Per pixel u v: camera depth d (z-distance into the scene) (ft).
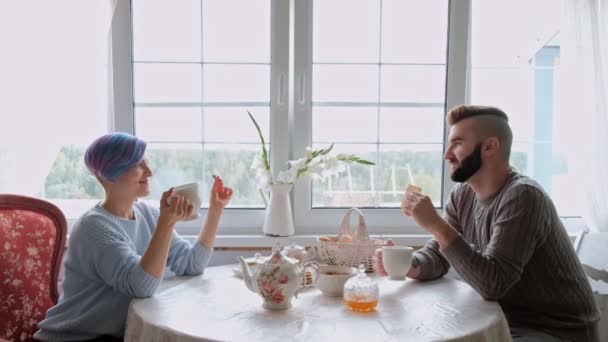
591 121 6.22
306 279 4.18
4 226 4.67
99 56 6.19
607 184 6.23
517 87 7.05
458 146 4.85
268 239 6.24
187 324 3.40
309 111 6.66
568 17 6.26
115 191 4.55
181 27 6.62
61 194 6.66
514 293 4.72
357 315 3.63
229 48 6.66
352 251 4.87
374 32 6.71
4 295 4.56
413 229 6.77
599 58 6.17
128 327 3.70
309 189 6.71
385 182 6.86
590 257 5.93
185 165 6.74
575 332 4.63
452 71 6.64
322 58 6.71
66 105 6.14
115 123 6.58
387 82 6.77
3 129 5.98
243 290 4.33
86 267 4.24
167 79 6.66
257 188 6.65
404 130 6.82
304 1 6.52
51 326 4.25
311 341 3.09
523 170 7.06
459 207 5.41
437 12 6.70
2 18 5.93
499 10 6.91
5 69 5.95
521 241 4.28
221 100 6.70
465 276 4.19
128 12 6.47
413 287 4.50
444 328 3.35
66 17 6.06
